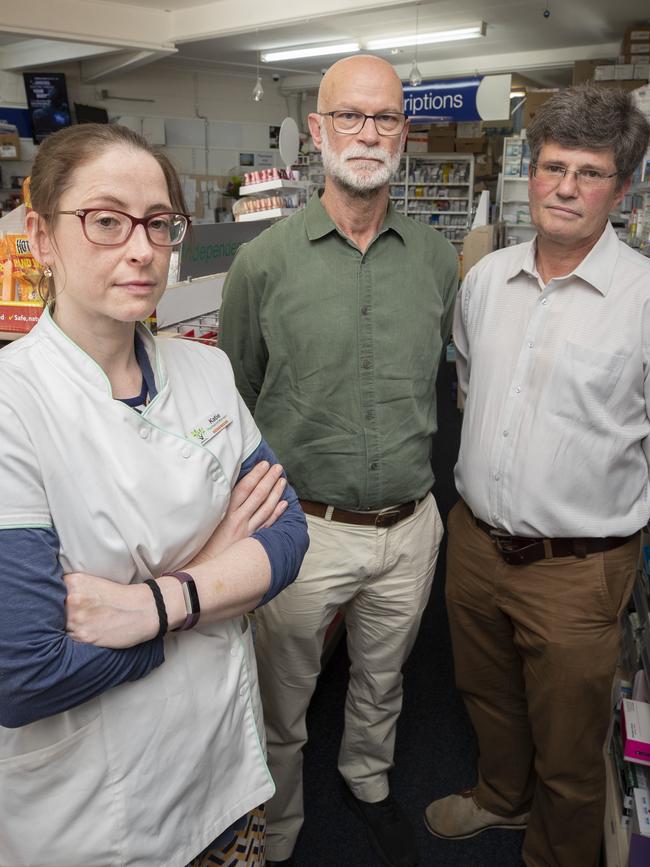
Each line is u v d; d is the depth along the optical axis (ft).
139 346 3.38
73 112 41.16
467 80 34.06
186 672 3.32
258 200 12.91
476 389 5.71
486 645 6.19
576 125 4.55
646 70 23.97
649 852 5.16
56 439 2.90
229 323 5.99
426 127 42.68
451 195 44.14
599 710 5.44
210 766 3.46
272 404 5.90
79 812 3.03
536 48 38.04
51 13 27.81
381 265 5.56
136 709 3.14
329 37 35.06
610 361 4.94
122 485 3.07
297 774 6.25
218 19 29.63
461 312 6.09
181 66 43.96
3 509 2.70
